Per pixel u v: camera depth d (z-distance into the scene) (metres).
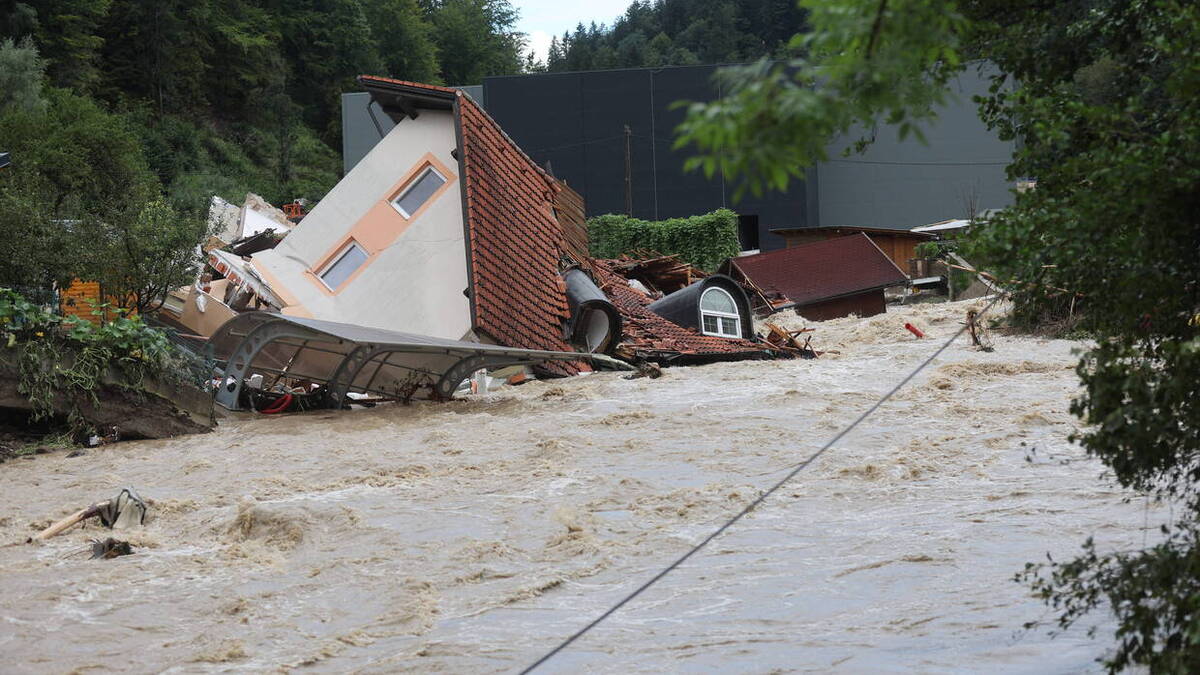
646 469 16.38
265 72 113.69
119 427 20.08
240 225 45.25
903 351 30.14
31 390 19.28
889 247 65.50
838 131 4.30
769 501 14.15
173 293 28.11
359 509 14.38
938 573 10.84
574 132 84.38
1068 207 6.62
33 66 69.12
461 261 28.12
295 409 23.02
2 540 13.58
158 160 89.69
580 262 32.91
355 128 90.31
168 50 102.62
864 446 17.17
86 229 25.47
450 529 13.34
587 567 11.70
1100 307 6.88
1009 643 8.80
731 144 3.80
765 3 174.88
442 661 9.15
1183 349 5.99
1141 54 7.40
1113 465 6.54
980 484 14.45
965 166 84.19
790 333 36.75
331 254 28.53
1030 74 7.80
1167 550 6.35
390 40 133.50
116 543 12.83
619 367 28.62
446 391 23.80
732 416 20.36
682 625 9.76
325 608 10.70
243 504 13.91
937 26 4.09
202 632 10.10
